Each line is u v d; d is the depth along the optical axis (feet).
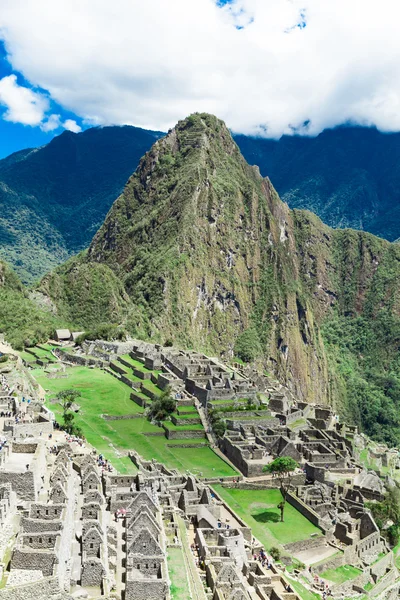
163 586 156.87
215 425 384.47
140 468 277.44
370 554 296.10
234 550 219.82
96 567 149.59
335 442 387.14
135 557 169.07
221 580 187.83
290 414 417.28
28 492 164.35
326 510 304.09
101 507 185.57
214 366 521.24
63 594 132.77
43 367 536.42
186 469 332.80
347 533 287.69
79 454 239.09
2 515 146.41
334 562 268.00
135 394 449.48
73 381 492.54
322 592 237.25
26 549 137.59
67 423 315.37
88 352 609.83
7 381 365.40
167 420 404.98
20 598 128.36
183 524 222.48
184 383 460.14
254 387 474.90
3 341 626.23
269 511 301.84
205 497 254.47
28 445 194.59
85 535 157.07
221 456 363.15
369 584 271.49
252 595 197.98
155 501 219.41
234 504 303.48
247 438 375.66
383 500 334.85
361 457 443.32
